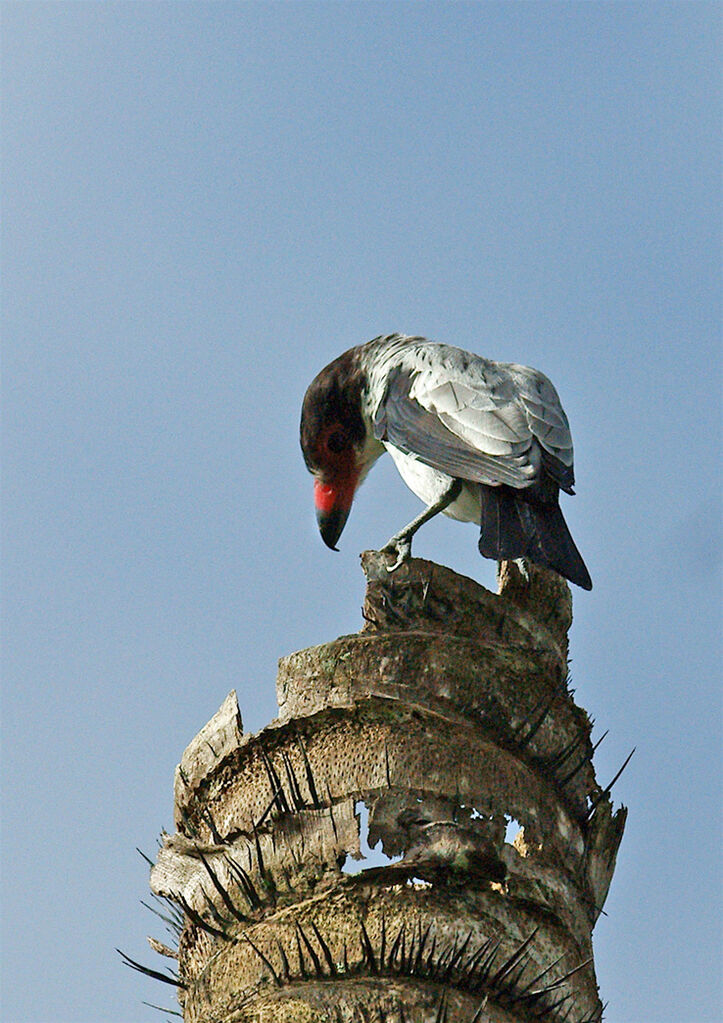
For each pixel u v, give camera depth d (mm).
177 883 9125
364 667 9328
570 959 8617
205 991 8531
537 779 9266
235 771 9195
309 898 8453
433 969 8078
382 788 8758
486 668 9414
